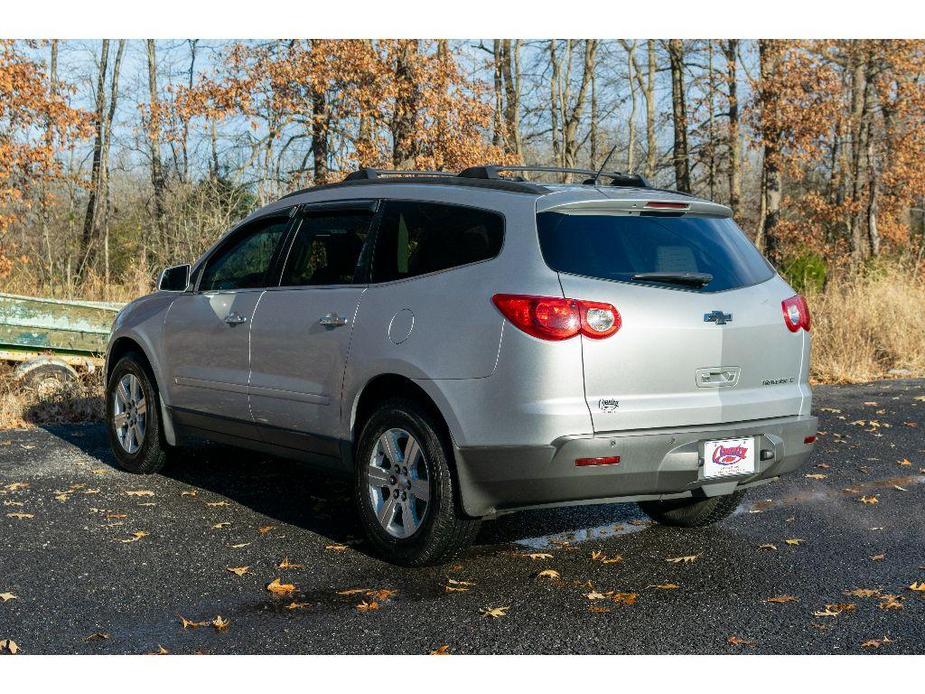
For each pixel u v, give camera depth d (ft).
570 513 19.13
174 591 14.14
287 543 16.69
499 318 13.99
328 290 16.97
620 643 12.25
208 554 16.01
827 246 104.01
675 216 15.46
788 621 13.05
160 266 60.59
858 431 28.84
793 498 20.59
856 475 22.89
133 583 14.48
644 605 13.67
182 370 20.24
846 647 12.17
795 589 14.43
